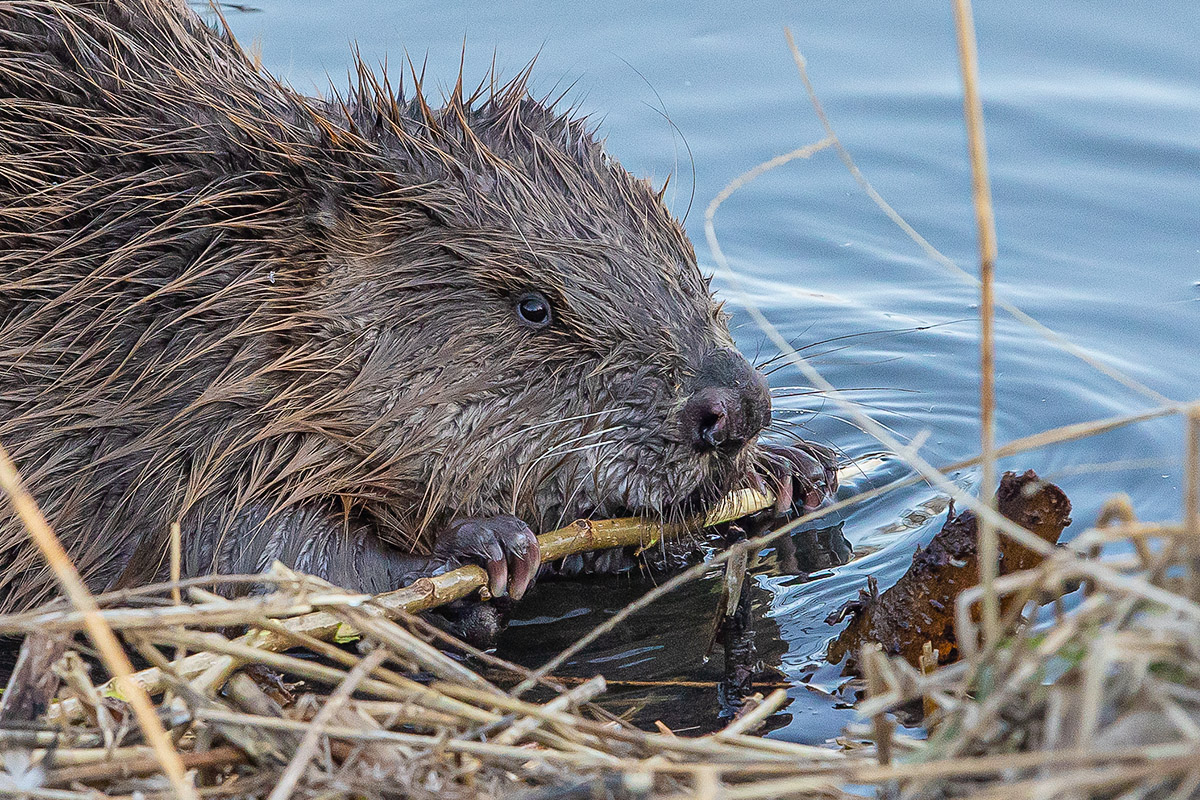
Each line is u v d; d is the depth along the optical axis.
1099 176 13.20
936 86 14.32
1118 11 15.20
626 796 4.87
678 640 8.16
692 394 8.49
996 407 10.69
